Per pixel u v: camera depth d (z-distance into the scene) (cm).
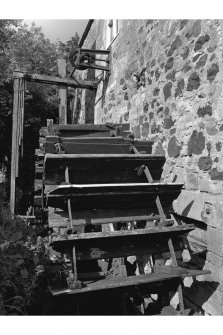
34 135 1162
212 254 272
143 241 293
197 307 291
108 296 308
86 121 812
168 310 264
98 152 373
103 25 680
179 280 270
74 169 328
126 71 513
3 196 800
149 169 356
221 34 273
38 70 1288
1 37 1123
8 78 1003
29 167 1129
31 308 301
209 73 288
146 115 429
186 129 325
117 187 285
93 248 277
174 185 303
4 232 368
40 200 541
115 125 434
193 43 317
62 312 303
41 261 349
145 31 440
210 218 276
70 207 285
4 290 272
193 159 310
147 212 325
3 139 1109
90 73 820
